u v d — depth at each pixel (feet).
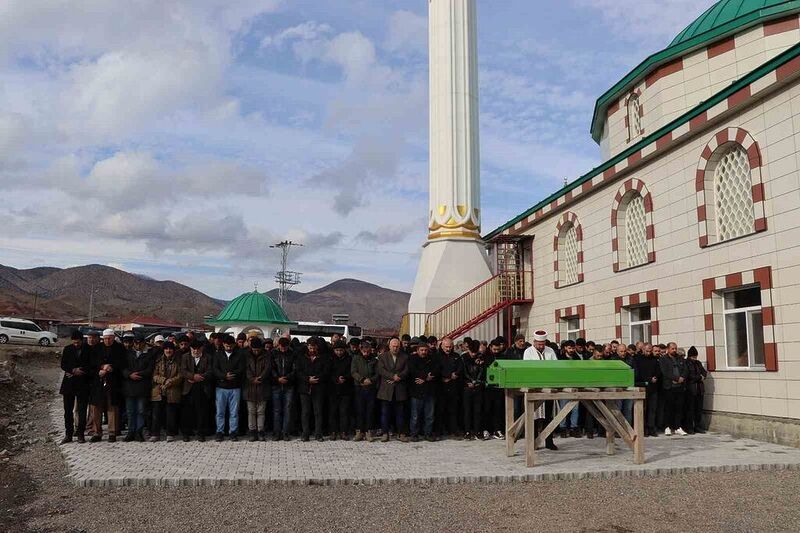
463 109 86.84
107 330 42.01
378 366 41.81
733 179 46.55
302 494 27.35
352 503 25.89
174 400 41.32
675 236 51.39
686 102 60.49
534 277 78.59
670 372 44.80
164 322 306.14
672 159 52.11
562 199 69.82
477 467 32.48
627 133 68.85
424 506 25.48
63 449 37.83
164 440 41.86
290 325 84.23
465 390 42.96
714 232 47.75
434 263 82.89
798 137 39.83
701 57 59.93
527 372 33.55
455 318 78.23
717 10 64.08
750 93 42.70
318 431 41.75
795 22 55.06
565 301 70.13
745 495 27.32
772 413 41.24
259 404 41.70
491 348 44.16
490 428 43.70
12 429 46.37
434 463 33.60
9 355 122.62
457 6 88.48
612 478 30.99
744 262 43.96
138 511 24.70
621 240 60.08
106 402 40.93
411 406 42.04
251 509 24.97
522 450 38.29
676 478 30.96
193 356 42.04
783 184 40.88
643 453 33.78
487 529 22.56
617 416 35.70
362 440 42.04
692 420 45.83
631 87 67.87
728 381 45.14
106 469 31.40
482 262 83.25
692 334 48.96
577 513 24.54
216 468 31.76
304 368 41.73
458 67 87.45
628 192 58.80
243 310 80.59
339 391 42.50
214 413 44.37
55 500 26.30
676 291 51.01
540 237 77.36
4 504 25.77
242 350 42.32
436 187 86.22
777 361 40.88
